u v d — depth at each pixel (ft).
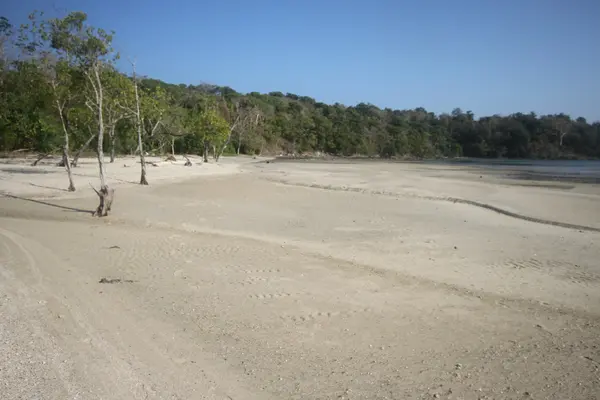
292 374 17.89
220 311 24.67
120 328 21.35
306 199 76.18
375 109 496.64
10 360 17.28
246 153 294.87
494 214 63.46
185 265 33.88
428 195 82.94
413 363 19.35
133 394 15.55
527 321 25.00
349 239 45.93
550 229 52.85
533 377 18.40
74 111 106.52
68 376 16.39
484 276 34.01
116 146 181.88
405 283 31.53
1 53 122.31
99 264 33.01
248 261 35.88
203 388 16.35
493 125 406.00
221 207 65.46
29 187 79.66
